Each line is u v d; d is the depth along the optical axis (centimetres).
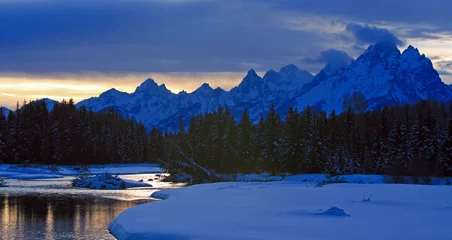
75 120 13175
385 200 3725
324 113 11100
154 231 2431
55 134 12756
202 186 5694
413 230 2398
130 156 15575
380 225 2538
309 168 9038
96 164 13812
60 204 4416
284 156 9194
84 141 13275
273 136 9581
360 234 2294
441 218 2788
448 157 7762
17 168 9975
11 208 4097
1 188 6156
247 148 9950
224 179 8656
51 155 12669
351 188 4931
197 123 10562
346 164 8681
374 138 9731
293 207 3334
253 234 2305
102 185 6412
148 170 12569
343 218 2792
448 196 4019
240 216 2898
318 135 9331
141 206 3494
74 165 12825
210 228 2480
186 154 9869
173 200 3900
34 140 12681
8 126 12506
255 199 3919
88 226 3209
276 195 4241
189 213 3062
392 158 8300
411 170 7875
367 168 9006
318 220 2723
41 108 13388
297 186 5475
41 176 8756
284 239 2183
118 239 2581
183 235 2308
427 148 8275
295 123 9350
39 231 3030
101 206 4288
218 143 9981
